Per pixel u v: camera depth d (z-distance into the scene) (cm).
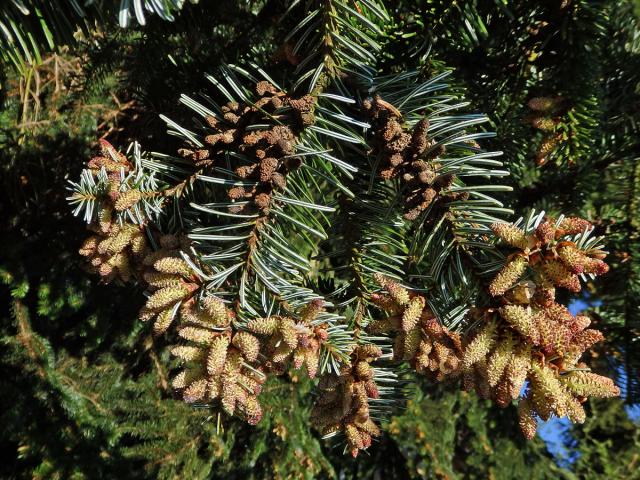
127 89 51
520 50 44
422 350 34
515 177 50
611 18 43
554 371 32
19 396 87
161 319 34
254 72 42
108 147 38
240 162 38
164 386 91
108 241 36
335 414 37
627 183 55
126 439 93
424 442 102
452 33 41
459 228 36
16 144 74
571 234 33
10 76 72
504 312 32
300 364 34
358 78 38
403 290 35
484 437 111
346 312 42
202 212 40
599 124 47
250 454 95
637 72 46
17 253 80
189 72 45
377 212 41
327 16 37
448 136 37
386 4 41
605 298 59
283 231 41
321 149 37
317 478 101
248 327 34
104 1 33
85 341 88
